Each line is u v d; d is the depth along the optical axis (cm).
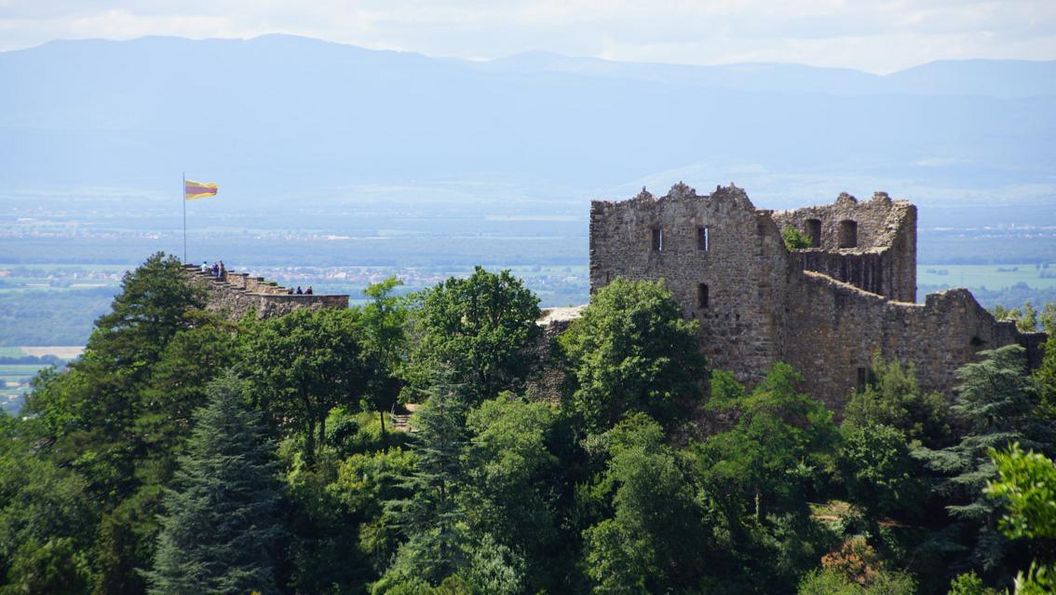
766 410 19275
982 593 16988
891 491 18338
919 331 19875
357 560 19500
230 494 19600
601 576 18400
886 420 19125
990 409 18125
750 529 19000
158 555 19125
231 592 18762
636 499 18475
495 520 19050
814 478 19325
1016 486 10756
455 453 19100
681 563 18612
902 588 17362
